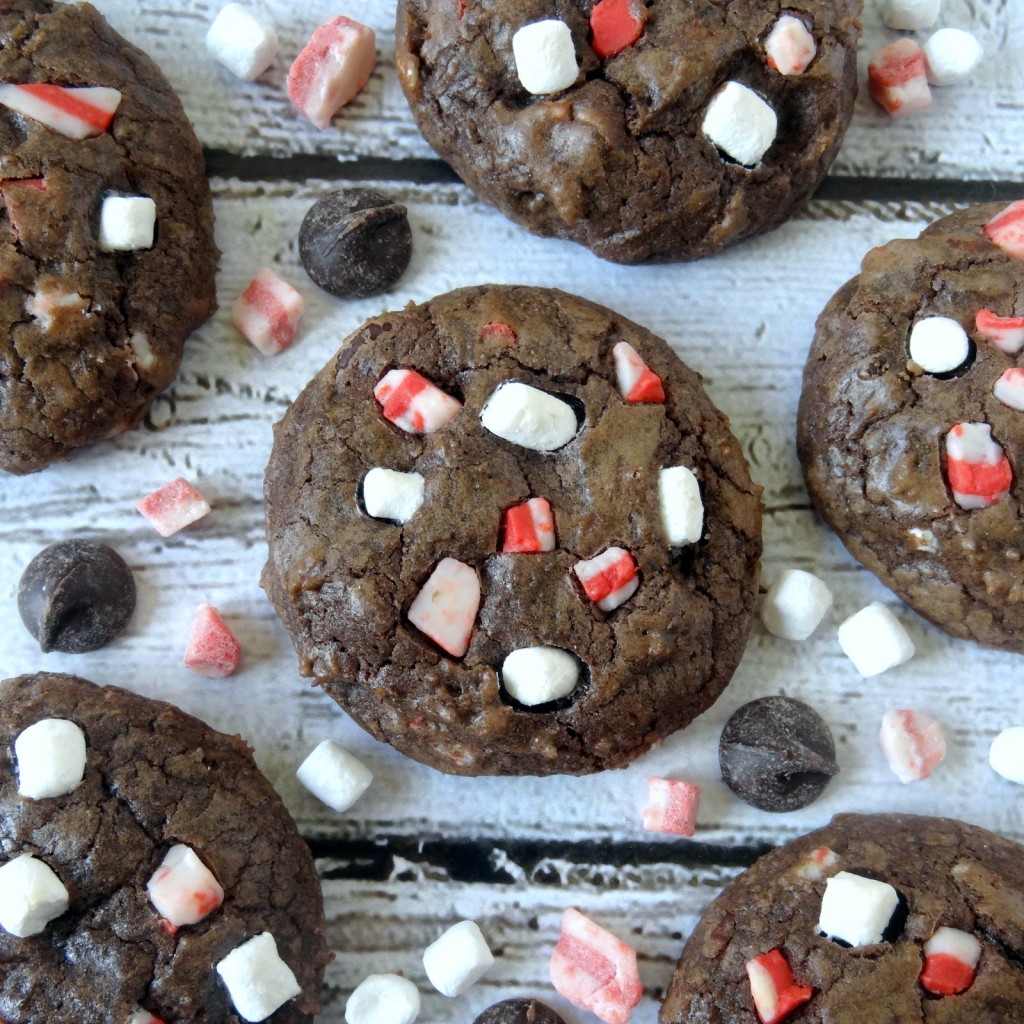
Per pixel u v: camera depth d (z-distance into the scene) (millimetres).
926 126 294
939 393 268
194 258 277
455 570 261
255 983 257
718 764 281
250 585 283
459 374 267
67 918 256
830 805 281
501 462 263
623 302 289
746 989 260
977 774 283
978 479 265
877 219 292
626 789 281
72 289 267
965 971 258
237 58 285
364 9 291
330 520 263
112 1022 253
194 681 281
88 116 270
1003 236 275
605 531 262
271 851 265
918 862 266
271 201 289
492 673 260
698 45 268
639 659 262
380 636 261
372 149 290
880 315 272
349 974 277
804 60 271
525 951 278
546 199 275
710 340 289
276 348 285
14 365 267
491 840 280
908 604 281
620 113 269
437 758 271
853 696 284
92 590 274
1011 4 294
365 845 279
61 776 258
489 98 272
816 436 276
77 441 274
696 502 264
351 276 281
